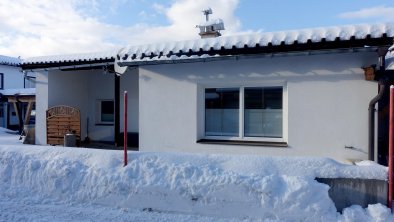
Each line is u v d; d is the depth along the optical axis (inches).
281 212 175.8
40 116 435.8
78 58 372.8
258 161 204.8
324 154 249.6
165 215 188.4
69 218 183.2
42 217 184.5
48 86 429.4
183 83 292.4
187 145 291.1
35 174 229.6
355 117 242.8
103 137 482.6
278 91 273.3
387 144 248.5
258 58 264.8
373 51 232.8
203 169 201.2
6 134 671.1
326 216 169.9
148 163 214.8
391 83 239.8
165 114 298.8
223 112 292.0
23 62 399.9
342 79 245.0
